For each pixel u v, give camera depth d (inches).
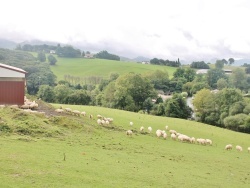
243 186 1010.1
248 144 2201.0
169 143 1674.5
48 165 884.6
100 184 799.1
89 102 5022.1
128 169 984.9
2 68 1802.4
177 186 886.4
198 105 4488.2
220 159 1445.6
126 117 2490.2
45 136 1283.2
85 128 1542.8
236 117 3814.0
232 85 7637.8
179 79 7396.7
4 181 714.2
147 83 5152.6
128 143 1465.3
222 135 2421.3
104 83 6373.0
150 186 845.8
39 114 1536.7
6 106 1628.9
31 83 6112.2
